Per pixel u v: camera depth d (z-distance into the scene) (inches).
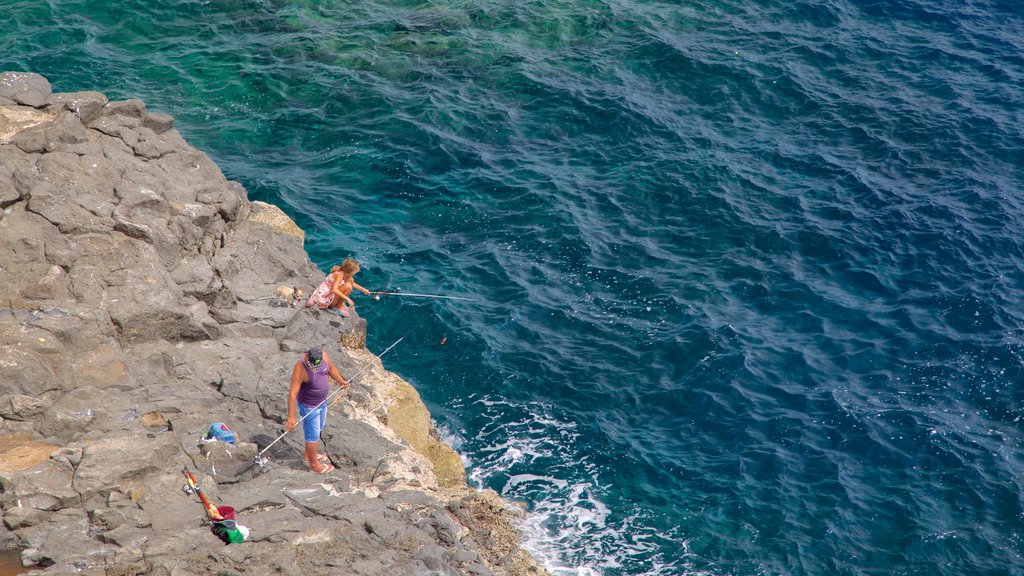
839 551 1121.4
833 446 1279.5
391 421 1149.1
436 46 2263.8
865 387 1382.9
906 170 1909.4
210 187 1275.8
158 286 1064.8
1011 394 1368.1
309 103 2030.0
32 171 1119.0
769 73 2210.9
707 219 1754.4
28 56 2042.3
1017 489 1210.0
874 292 1584.6
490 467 1227.2
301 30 2287.2
